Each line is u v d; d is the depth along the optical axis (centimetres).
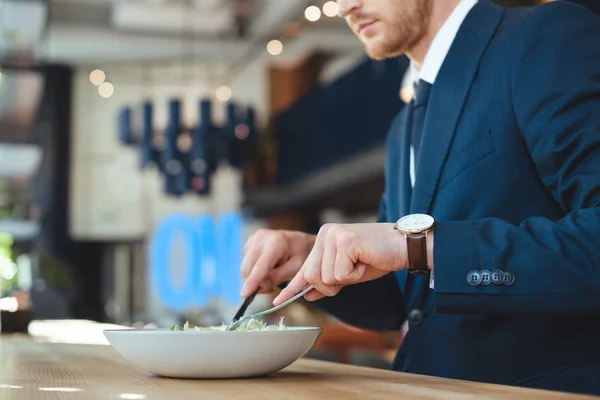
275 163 1183
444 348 110
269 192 1159
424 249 90
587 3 124
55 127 1221
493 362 105
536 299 86
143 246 1282
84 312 1238
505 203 107
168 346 87
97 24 1041
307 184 1049
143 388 83
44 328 246
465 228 90
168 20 1003
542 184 106
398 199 132
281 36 1052
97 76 1166
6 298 225
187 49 1104
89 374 102
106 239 1248
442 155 113
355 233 90
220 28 1043
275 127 1170
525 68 105
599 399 69
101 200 1250
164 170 848
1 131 968
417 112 124
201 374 89
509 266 87
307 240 123
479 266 88
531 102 103
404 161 129
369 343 404
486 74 112
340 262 90
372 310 134
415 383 85
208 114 823
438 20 124
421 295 115
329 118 970
